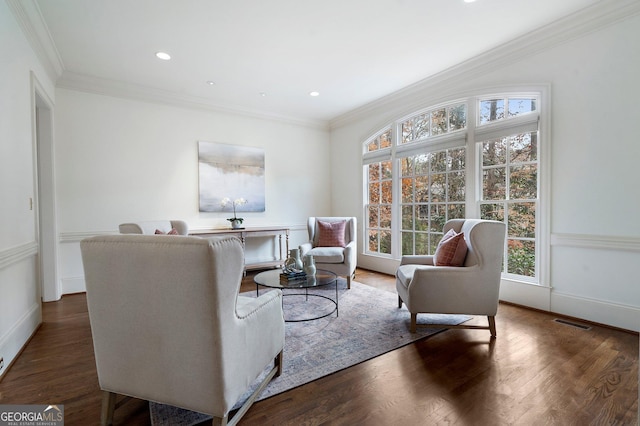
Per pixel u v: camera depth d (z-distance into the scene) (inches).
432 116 159.2
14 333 82.5
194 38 113.0
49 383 69.8
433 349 85.7
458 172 146.0
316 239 177.0
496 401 61.9
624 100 94.8
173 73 142.8
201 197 178.2
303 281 109.0
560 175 109.7
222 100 180.5
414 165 167.9
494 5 96.2
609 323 99.3
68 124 143.3
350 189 211.5
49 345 90.0
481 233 93.1
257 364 58.1
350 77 149.4
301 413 58.8
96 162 150.0
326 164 227.9
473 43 119.3
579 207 105.3
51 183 134.8
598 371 72.7
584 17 100.2
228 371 48.4
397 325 103.3
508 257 127.6
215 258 44.1
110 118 153.2
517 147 124.0
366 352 83.9
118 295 49.4
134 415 59.7
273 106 192.4
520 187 123.2
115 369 52.7
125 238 48.4
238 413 56.2
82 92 146.4
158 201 166.1
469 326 96.7
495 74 128.0
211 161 181.6
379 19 102.7
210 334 46.0
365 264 199.8
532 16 102.3
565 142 108.2
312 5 94.9
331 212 228.7
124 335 50.8
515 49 118.8
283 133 209.5
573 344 87.4
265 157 202.2
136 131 160.1
